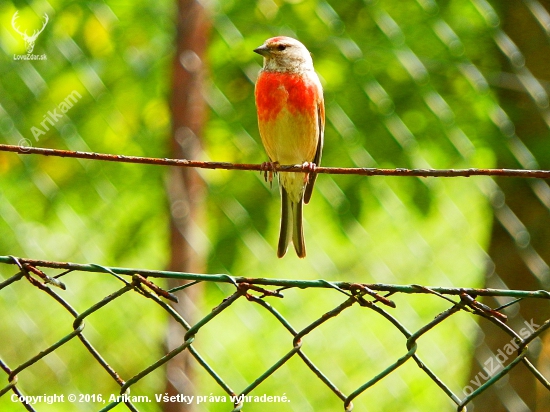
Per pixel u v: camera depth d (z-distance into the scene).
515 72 10.78
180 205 9.30
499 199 10.97
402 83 10.98
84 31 10.89
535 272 10.80
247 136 11.19
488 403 10.64
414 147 11.07
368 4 10.89
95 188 11.36
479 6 10.68
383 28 10.89
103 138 11.34
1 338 10.99
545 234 10.77
